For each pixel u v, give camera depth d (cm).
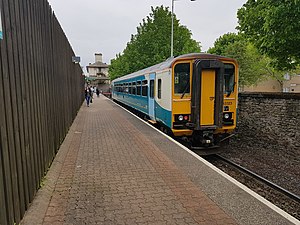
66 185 458
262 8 1003
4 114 282
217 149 912
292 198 607
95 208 373
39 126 451
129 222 336
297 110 1019
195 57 852
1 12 281
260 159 968
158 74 1023
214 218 350
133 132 980
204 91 837
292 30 884
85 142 804
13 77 316
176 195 421
